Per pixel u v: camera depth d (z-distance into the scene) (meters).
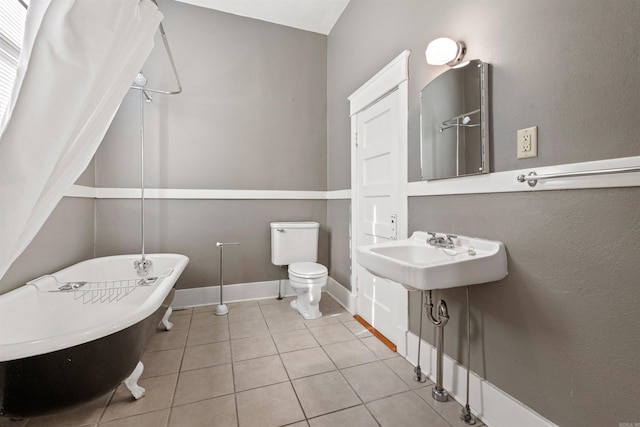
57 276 1.66
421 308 1.57
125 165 2.40
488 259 1.14
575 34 0.94
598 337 0.90
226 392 1.44
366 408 1.34
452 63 1.40
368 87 2.16
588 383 0.93
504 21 1.17
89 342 1.02
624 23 0.83
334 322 2.27
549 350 1.04
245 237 2.77
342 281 2.71
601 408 0.90
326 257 3.04
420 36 1.64
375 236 2.15
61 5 0.86
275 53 2.84
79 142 1.07
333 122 2.89
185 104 2.56
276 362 1.71
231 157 2.70
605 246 0.88
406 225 1.77
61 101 0.88
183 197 2.55
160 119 2.49
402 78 1.77
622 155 0.83
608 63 0.86
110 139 2.36
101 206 2.35
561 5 0.98
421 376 1.56
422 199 1.65
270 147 2.84
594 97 0.89
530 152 1.07
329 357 1.77
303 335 2.05
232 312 2.47
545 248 1.04
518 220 1.13
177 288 2.57
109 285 2.05
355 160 2.41
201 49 2.60
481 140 1.25
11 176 0.84
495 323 1.24
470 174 1.31
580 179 0.93
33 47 0.84
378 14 2.07
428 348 1.59
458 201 1.41
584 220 0.93
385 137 2.01
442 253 1.38
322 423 1.25
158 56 2.49
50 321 1.51
